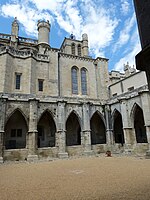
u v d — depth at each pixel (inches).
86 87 1603.1
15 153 912.3
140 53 136.9
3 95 992.2
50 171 570.9
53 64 1451.8
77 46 2158.0
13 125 1159.0
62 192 323.0
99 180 409.1
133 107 1103.6
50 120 1269.7
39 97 1083.3
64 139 1038.4
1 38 1609.3
